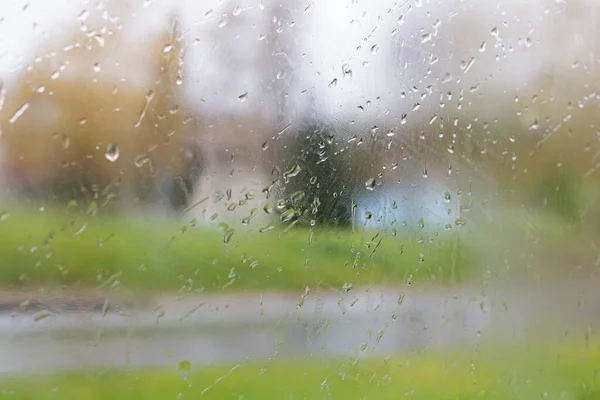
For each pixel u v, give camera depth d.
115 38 0.30
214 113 0.31
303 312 0.32
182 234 0.30
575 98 0.38
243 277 0.31
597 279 0.38
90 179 0.29
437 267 0.35
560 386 0.36
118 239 0.29
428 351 0.34
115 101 0.30
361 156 0.34
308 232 0.33
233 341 0.31
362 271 0.33
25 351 0.28
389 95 0.34
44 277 0.28
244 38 0.32
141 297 0.30
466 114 0.36
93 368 0.29
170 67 0.31
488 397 0.35
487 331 0.35
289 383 0.31
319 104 0.33
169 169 0.31
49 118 0.29
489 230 0.36
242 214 0.32
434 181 0.35
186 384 0.30
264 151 0.32
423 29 0.35
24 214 0.28
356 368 0.32
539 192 0.37
